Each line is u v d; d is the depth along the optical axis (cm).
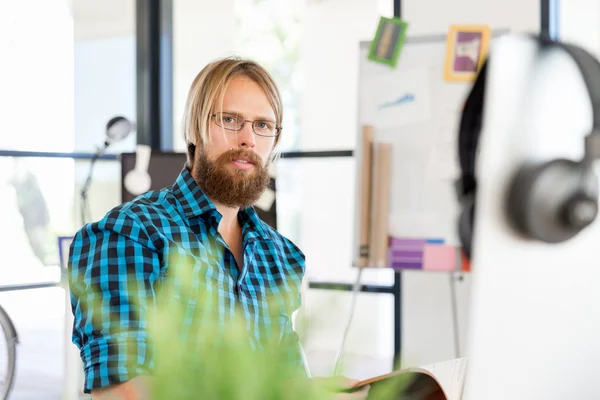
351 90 414
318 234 420
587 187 54
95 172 418
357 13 409
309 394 41
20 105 417
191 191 142
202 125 144
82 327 109
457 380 66
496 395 56
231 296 134
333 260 418
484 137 55
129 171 306
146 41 421
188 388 41
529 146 54
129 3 424
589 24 343
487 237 55
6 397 292
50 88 422
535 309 56
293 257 156
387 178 331
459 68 323
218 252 136
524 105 54
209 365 41
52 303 415
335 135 420
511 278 55
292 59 430
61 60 424
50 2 422
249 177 144
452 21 369
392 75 333
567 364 56
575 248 56
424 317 372
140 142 422
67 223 416
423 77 328
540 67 54
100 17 426
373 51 335
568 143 54
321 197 419
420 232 325
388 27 333
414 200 327
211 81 146
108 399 61
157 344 43
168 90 430
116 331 79
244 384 41
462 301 365
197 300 129
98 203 417
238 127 144
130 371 87
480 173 55
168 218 136
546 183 53
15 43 420
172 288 52
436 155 325
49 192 416
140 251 126
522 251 55
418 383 61
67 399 95
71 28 425
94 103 427
